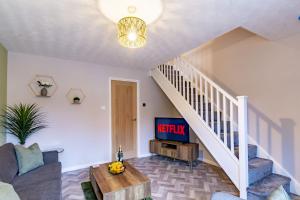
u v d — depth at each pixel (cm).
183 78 373
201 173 339
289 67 266
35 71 333
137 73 468
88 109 390
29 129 308
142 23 189
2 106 286
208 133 300
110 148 416
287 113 268
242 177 235
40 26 223
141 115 473
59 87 356
